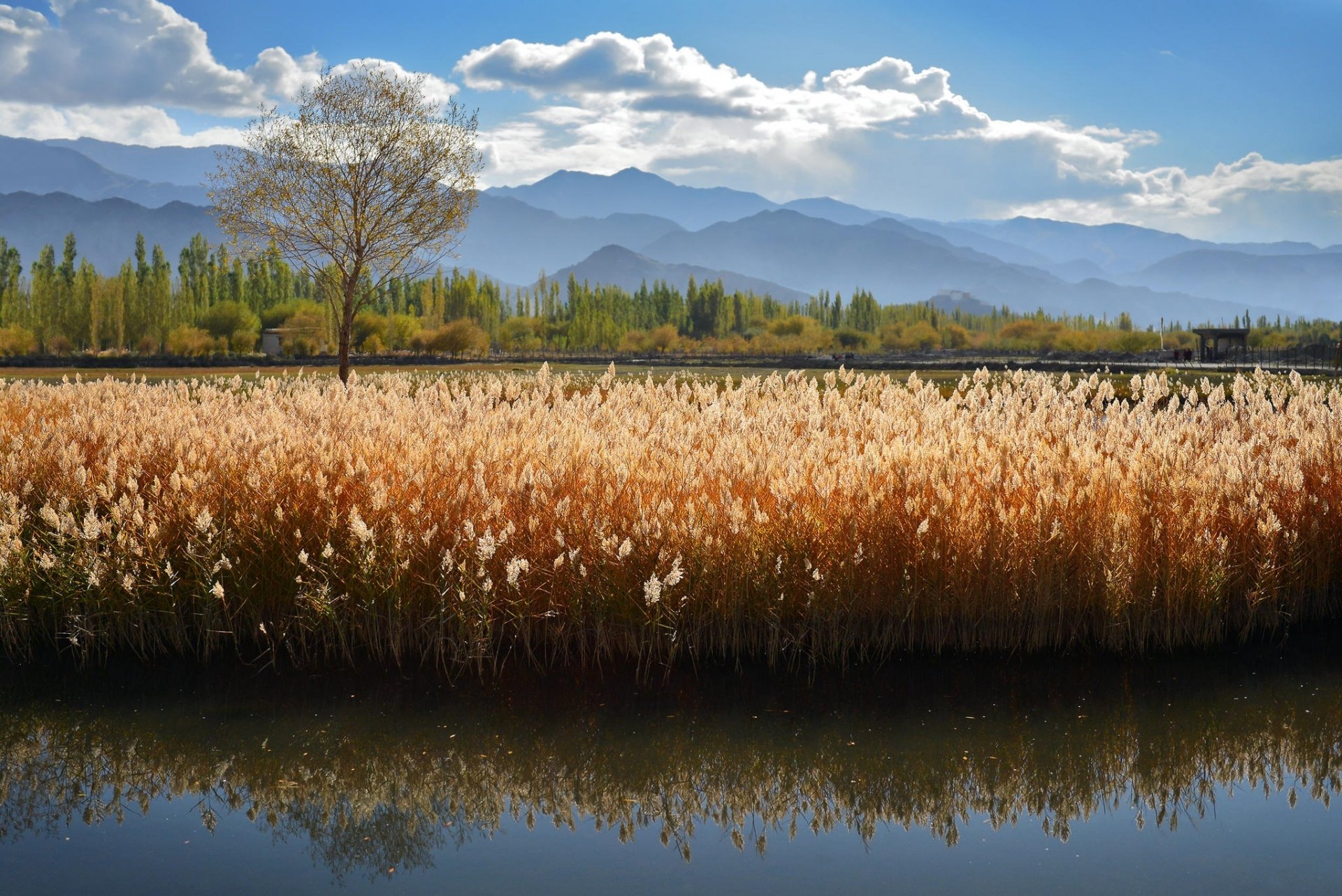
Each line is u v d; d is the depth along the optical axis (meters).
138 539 7.36
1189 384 21.78
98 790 5.61
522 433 9.24
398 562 7.23
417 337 68.31
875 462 7.86
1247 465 8.22
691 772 5.90
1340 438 9.00
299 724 6.45
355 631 7.35
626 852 5.02
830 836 5.20
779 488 7.34
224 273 89.06
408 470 7.80
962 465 8.21
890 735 6.38
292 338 67.44
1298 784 5.75
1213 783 5.78
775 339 91.56
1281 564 7.78
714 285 119.31
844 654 7.35
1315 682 7.14
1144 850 5.03
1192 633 7.72
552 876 4.75
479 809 5.46
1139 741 6.29
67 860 4.86
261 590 7.33
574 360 61.72
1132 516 7.60
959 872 4.79
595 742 6.25
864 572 7.31
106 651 7.47
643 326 115.19
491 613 7.34
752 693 6.96
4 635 7.38
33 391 14.15
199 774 5.80
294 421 10.38
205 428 9.52
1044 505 7.44
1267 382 13.85
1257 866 4.84
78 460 8.22
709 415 10.78
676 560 6.76
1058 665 7.46
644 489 7.67
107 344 72.75
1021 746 6.23
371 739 6.26
